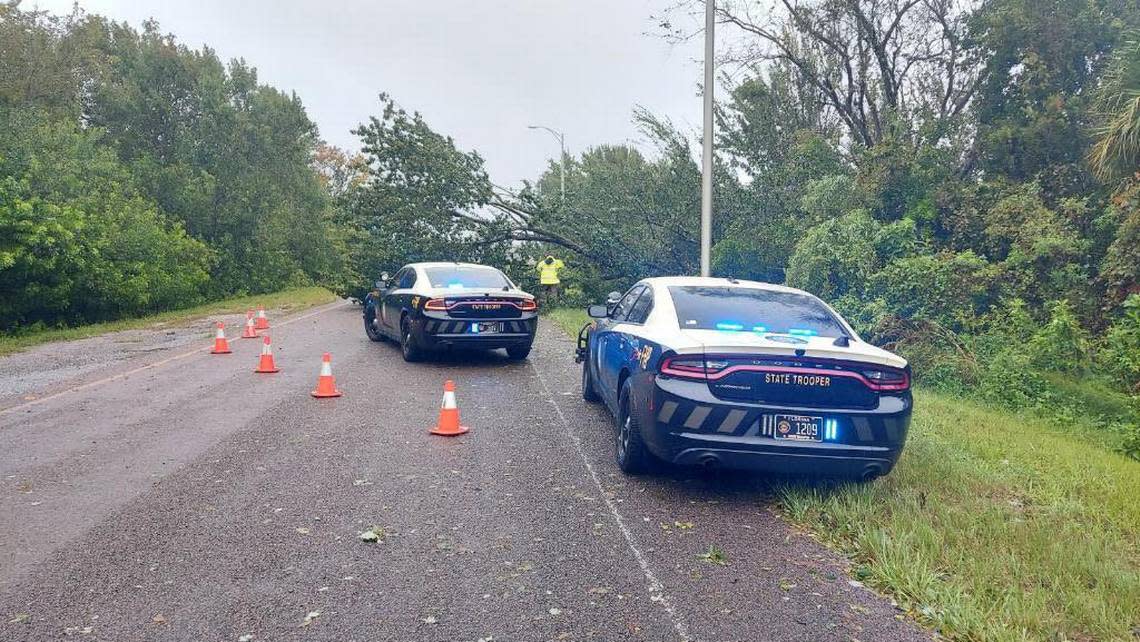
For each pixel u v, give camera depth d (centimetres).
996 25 1944
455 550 483
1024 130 1867
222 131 3350
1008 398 1133
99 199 2461
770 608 411
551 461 692
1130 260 1282
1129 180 1277
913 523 506
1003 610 395
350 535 505
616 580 443
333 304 2933
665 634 381
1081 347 1189
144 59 3325
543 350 1481
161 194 3123
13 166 2173
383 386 1062
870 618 401
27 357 1398
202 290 3134
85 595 414
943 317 1350
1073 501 591
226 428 800
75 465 659
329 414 874
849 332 650
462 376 1161
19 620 385
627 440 639
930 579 430
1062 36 1888
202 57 3556
